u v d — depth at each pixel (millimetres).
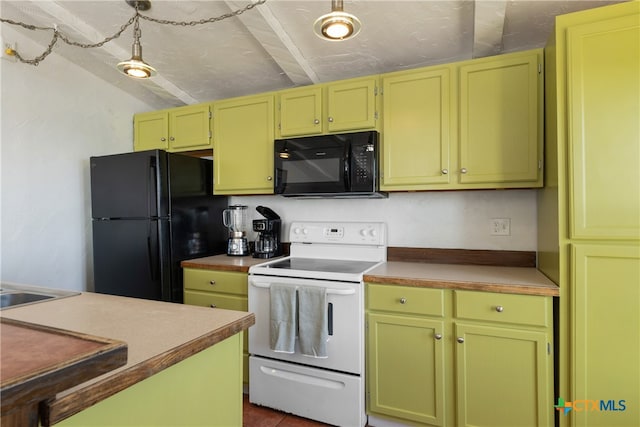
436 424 1713
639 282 1372
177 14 1949
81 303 1300
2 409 416
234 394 1084
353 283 1822
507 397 1586
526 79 1786
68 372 496
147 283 2326
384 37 2023
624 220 1378
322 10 1841
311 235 2500
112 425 729
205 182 2660
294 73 2369
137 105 2992
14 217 2221
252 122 2469
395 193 2352
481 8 1649
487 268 2025
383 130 2094
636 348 1380
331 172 2150
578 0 1658
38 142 2336
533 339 1533
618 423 1408
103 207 2467
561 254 1481
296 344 1922
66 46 2316
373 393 1835
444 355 1696
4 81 2160
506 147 1825
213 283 2260
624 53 1381
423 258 2285
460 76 1915
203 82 2705
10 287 1592
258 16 1832
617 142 1387
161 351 826
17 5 1937
